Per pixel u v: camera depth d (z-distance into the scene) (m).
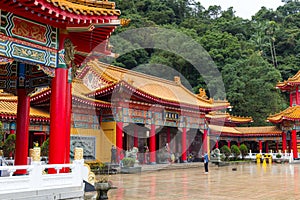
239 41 100.56
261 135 61.09
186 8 99.62
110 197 15.78
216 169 38.12
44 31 12.09
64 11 11.25
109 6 12.40
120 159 33.47
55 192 10.48
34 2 10.30
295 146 54.50
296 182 23.00
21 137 15.38
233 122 64.06
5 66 15.28
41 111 33.03
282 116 53.91
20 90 15.50
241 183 22.48
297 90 58.19
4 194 9.02
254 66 86.94
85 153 33.00
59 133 12.17
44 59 12.05
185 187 20.11
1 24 10.82
